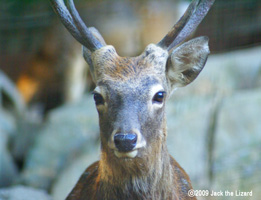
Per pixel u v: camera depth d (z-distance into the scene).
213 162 16.61
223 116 17.53
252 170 16.16
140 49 22.08
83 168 17.19
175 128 17.25
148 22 21.86
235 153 16.77
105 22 21.98
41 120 22.05
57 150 18.44
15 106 22.42
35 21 24.62
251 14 22.31
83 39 9.66
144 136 8.70
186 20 9.55
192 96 18.67
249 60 20.23
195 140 17.11
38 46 24.75
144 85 8.80
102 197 9.34
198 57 9.68
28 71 25.05
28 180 17.84
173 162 10.49
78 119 19.02
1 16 25.00
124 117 8.48
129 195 9.22
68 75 24.00
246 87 19.77
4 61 26.05
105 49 9.38
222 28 22.22
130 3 21.81
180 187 10.07
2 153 19.55
